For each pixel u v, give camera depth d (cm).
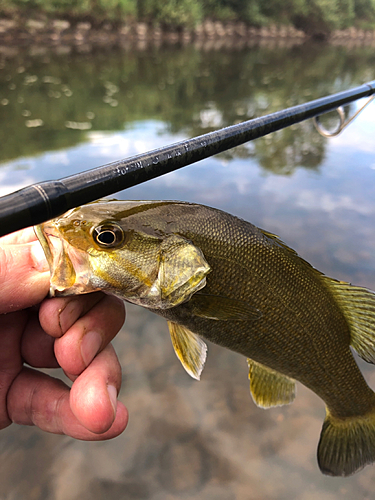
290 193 53
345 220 47
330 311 16
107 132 75
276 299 15
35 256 13
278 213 47
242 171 60
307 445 25
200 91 121
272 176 58
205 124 84
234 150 70
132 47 222
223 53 231
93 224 13
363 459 19
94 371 13
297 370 17
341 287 16
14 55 160
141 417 25
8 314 15
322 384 18
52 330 13
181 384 28
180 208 14
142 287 14
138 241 13
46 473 22
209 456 24
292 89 130
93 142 69
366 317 16
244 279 14
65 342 13
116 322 14
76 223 13
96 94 108
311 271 15
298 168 62
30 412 15
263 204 49
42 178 52
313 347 16
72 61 159
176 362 29
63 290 13
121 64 163
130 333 31
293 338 16
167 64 172
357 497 22
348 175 60
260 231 15
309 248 41
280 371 17
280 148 73
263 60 211
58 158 60
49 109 89
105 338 14
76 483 22
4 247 12
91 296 14
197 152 11
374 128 87
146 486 22
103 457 23
